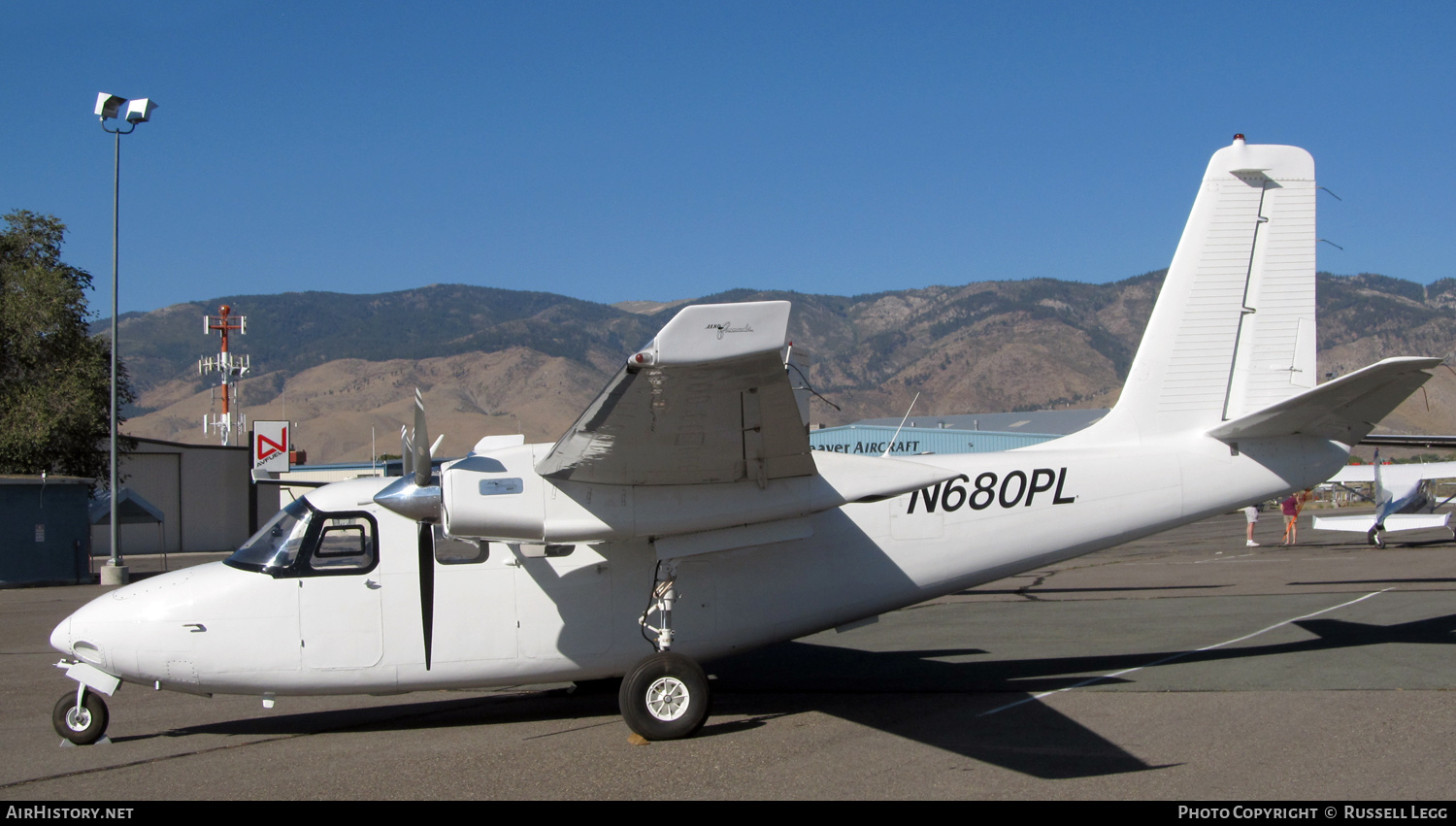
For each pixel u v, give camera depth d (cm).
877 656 1008
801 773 596
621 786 581
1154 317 869
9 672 1081
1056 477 838
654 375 533
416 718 803
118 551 2267
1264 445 859
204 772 645
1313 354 862
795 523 751
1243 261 865
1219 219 865
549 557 756
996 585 1700
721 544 730
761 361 529
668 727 684
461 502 670
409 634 738
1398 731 637
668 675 688
